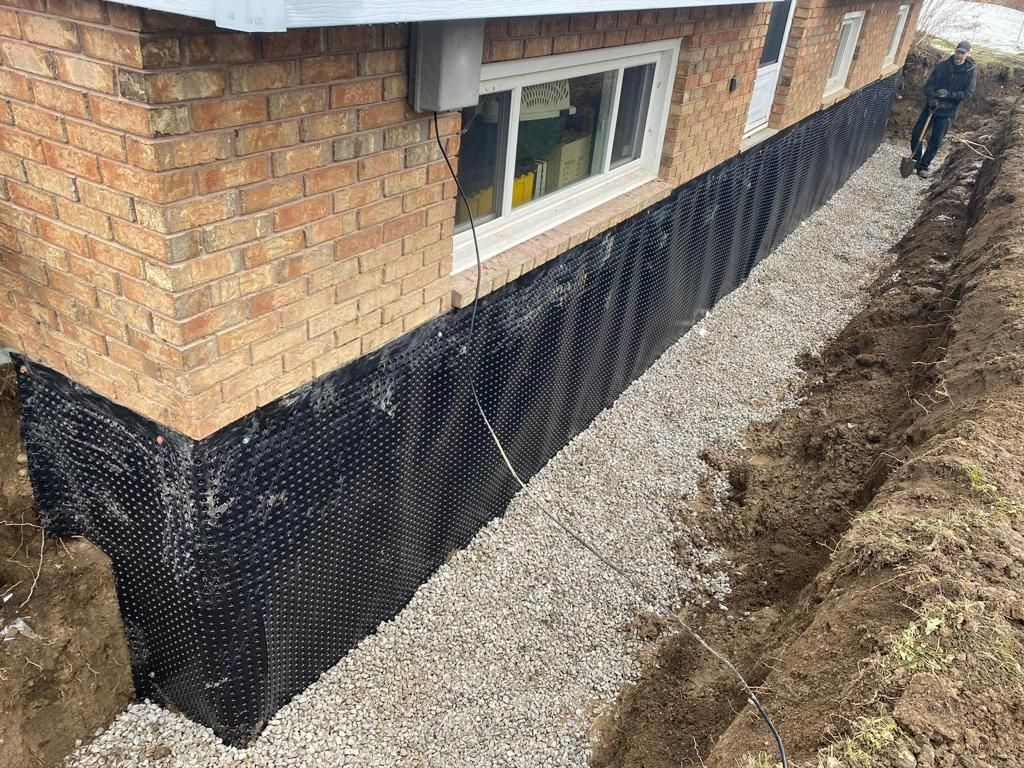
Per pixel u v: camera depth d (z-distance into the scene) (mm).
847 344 6328
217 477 2359
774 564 3975
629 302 5230
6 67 1968
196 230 1969
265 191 2125
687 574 4016
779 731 2297
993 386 3885
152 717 3020
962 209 8461
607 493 4570
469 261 3508
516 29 3023
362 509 3129
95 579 2764
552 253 3906
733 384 5941
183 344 2061
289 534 2762
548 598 3787
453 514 3875
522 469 4504
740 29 5156
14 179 2150
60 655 2689
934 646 2291
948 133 13586
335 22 1620
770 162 7250
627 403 5566
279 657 2975
